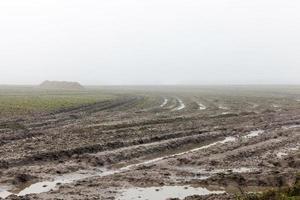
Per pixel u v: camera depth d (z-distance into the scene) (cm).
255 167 2808
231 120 5606
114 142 3572
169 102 9838
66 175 2617
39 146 3353
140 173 2609
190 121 5447
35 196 2130
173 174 2611
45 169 2680
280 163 2894
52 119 5453
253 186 2391
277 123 5322
